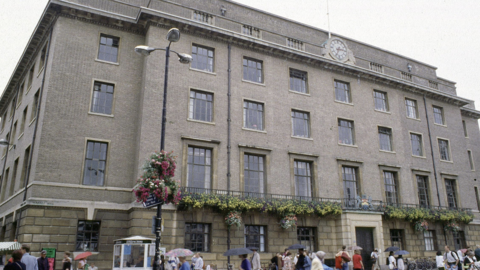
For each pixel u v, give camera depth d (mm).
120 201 23859
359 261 18656
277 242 26281
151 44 26172
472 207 38375
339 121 32688
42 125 23078
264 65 30281
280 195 27500
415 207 33281
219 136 26641
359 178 31781
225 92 27891
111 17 26250
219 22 29328
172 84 26047
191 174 25281
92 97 25156
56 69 24297
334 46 34188
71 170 23172
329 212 27969
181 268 14133
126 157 24844
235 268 24297
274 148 28531
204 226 24516
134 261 17953
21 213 22453
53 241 21625
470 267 21656
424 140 37312
